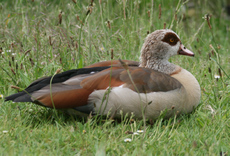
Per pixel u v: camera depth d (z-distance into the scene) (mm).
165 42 9367
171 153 7059
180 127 8242
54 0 15750
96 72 8703
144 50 9586
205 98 9883
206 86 10648
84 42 12406
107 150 7066
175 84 8508
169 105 8398
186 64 12398
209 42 14977
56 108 8109
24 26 13000
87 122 8070
